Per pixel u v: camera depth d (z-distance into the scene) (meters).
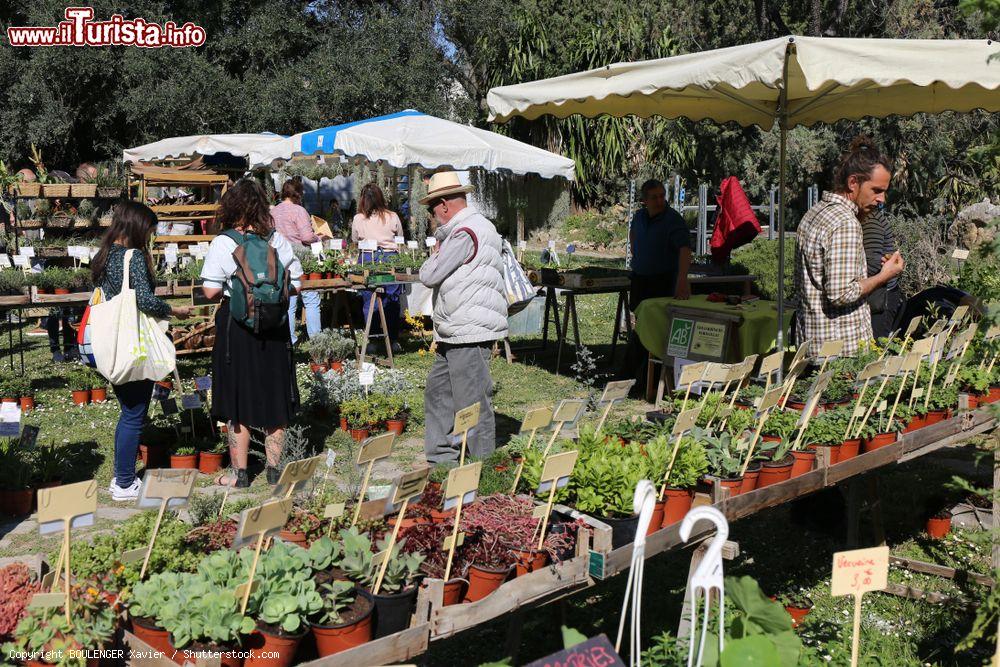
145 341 5.20
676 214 8.25
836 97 6.50
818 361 5.04
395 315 11.14
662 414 4.33
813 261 4.96
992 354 5.03
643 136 17.55
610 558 2.95
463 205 5.35
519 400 8.31
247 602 2.39
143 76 20.02
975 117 16.72
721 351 7.10
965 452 6.97
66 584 2.28
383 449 2.83
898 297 6.39
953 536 5.43
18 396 7.71
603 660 2.15
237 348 5.49
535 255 14.59
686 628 3.25
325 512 2.86
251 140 12.99
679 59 5.20
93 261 5.31
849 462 4.07
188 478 2.66
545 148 17.02
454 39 21.25
